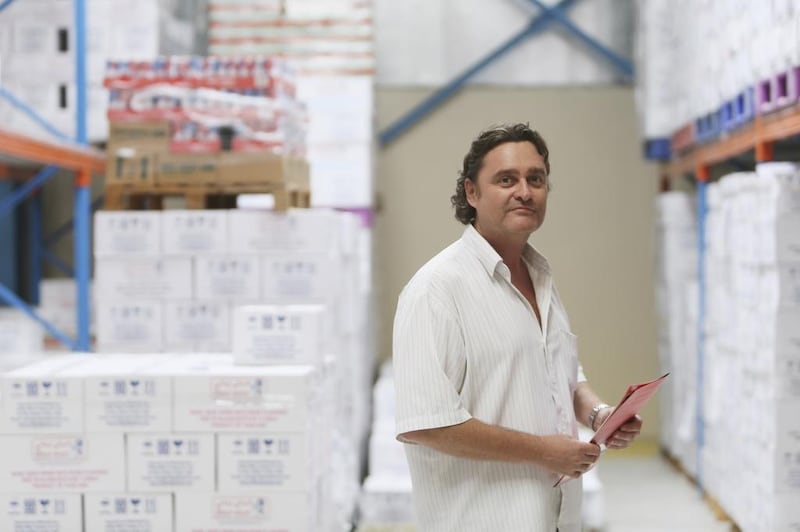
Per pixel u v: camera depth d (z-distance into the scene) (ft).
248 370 13.64
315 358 14.26
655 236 30.27
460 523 9.46
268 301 18.17
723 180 20.84
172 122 18.98
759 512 17.71
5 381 13.10
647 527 21.58
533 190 9.62
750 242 18.11
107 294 18.26
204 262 18.17
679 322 26.35
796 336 16.66
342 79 25.81
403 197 31.65
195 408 13.19
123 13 23.25
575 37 31.37
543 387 9.66
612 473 26.94
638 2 28.71
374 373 28.81
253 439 13.21
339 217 19.49
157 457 13.20
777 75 16.19
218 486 13.24
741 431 19.17
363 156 25.76
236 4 28.22
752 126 18.67
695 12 22.53
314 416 14.10
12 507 13.14
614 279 31.27
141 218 18.19
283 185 18.69
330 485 16.10
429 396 9.17
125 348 18.25
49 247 30.35
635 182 31.27
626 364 31.22
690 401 24.58
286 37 28.17
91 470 13.16
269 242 18.15
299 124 20.72
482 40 31.63
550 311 10.10
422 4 31.65
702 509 22.97
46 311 23.89
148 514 13.20
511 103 31.53
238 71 18.93
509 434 9.13
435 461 9.51
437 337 9.30
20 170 27.94
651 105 26.20
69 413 13.15
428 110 31.55
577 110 31.40
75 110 22.54
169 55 24.84
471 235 9.73
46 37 22.56
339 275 19.54
